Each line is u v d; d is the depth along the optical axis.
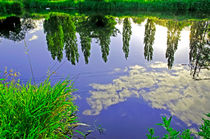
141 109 3.38
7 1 24.69
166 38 9.59
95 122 3.09
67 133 2.84
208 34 9.34
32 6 27.77
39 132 2.26
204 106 3.33
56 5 27.83
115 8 27.05
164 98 3.68
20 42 8.62
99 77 4.74
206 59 5.68
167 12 22.41
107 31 11.92
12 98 2.59
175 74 4.74
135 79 4.57
